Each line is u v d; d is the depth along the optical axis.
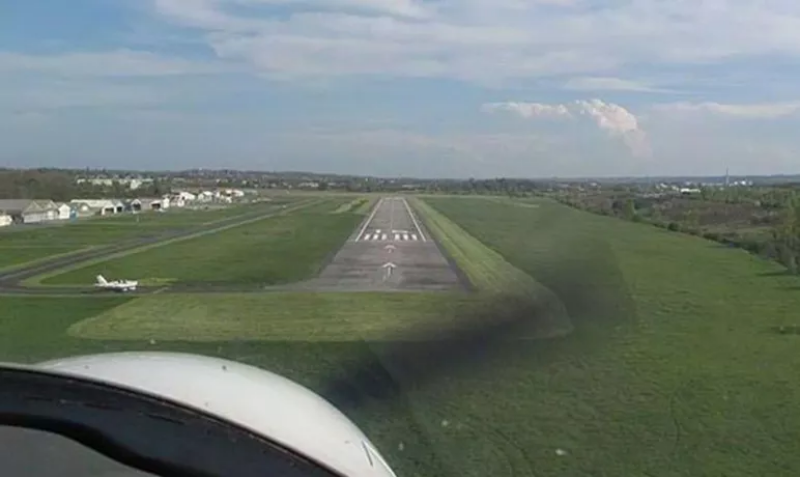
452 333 22.59
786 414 16.12
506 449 13.24
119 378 2.58
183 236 62.44
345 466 2.35
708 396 17.34
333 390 16.53
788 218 51.34
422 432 13.88
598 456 13.29
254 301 29.61
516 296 28.28
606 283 31.48
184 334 22.83
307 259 44.91
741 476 12.66
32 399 2.08
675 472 12.80
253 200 138.88
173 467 2.03
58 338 22.17
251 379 2.99
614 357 20.31
